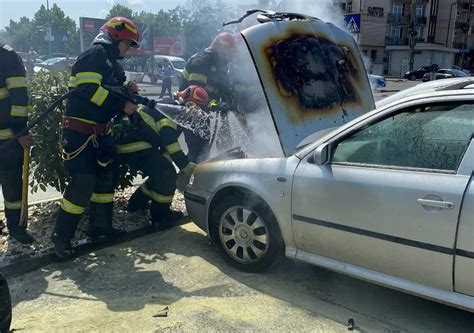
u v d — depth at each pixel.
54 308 3.36
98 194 4.31
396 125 3.18
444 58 59.19
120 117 4.57
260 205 3.73
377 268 3.21
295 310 3.34
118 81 4.15
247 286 3.68
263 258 3.78
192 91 5.39
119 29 4.00
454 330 3.12
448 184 2.85
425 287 3.01
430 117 3.06
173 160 4.50
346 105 4.51
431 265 2.92
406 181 3.01
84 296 3.54
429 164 3.00
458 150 2.91
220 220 3.99
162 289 3.64
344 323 3.18
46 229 4.59
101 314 3.27
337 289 3.65
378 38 57.06
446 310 3.36
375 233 3.12
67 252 4.05
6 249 4.15
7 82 3.93
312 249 3.53
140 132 4.57
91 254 4.28
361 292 3.61
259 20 4.43
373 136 3.27
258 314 3.28
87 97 3.81
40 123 4.54
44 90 4.62
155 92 23.23
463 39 65.50
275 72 4.07
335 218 3.31
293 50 4.25
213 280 3.78
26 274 3.89
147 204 5.13
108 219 4.40
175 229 4.89
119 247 4.44
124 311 3.31
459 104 2.97
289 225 3.58
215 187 4.04
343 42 4.81
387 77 49.09
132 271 3.94
